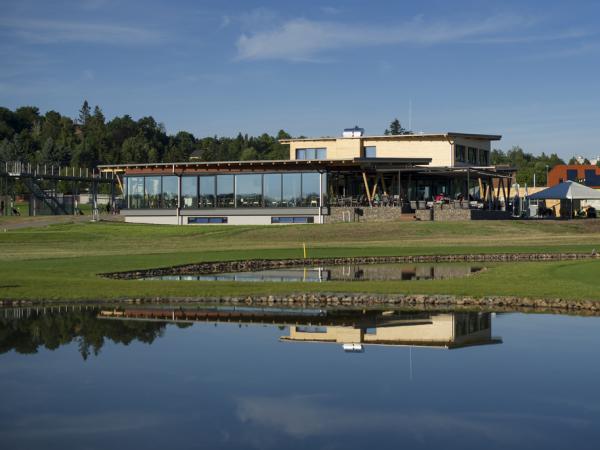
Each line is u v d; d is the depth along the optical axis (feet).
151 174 254.47
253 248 174.09
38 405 43.70
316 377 49.88
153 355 56.80
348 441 37.45
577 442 37.11
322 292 90.22
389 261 146.30
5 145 626.23
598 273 108.17
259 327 69.67
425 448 36.42
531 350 58.29
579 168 518.78
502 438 37.68
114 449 36.63
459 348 59.06
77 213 317.22
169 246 183.42
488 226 215.51
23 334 65.62
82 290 93.86
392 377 50.19
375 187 241.96
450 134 272.31
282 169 239.91
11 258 144.87
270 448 36.29
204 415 41.78
